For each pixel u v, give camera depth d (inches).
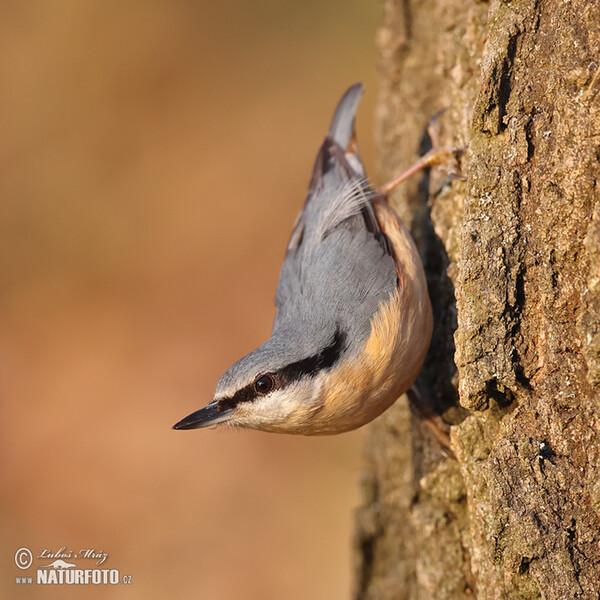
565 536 225.1
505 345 246.5
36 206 671.8
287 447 577.9
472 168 259.8
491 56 253.8
